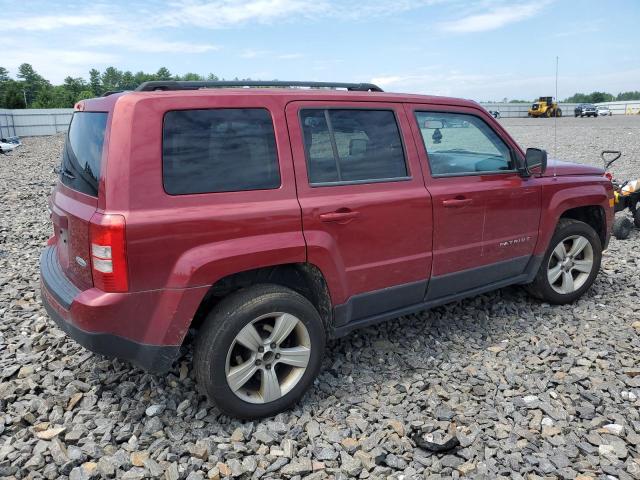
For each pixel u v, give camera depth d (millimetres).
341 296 3441
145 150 2789
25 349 4086
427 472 2744
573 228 4746
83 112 3389
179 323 2883
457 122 4074
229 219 2953
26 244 7395
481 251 4152
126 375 3637
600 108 65625
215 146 3002
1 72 137500
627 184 7445
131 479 2682
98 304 2730
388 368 3799
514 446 2930
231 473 2742
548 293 4773
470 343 4180
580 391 3436
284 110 3248
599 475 2713
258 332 3195
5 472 2707
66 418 3172
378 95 3705
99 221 2697
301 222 3191
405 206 3633
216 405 3049
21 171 17609
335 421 3170
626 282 5465
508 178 4305
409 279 3787
